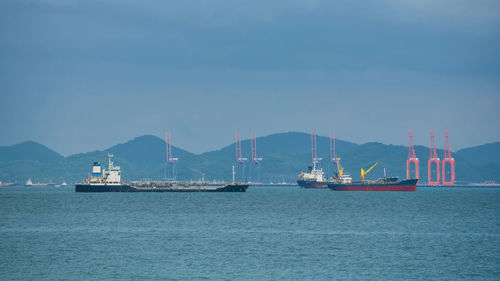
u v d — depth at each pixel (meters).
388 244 135.62
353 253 123.31
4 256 120.25
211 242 139.12
